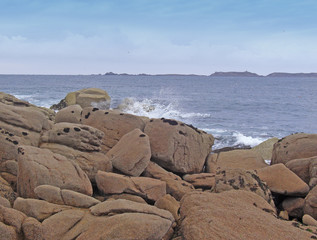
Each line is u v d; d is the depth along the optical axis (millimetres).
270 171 9297
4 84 94250
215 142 21250
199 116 33719
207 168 11891
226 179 8219
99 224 5473
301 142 11523
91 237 5289
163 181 8602
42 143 9383
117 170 9828
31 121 9539
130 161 9625
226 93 73188
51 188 6438
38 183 6965
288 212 8438
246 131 25766
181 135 11445
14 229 5352
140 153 9758
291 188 8617
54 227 5520
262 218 5629
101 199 7867
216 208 5969
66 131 9484
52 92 61406
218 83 143250
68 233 5508
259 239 5051
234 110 39812
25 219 5578
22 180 7199
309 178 9789
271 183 8914
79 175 7598
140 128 12195
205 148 12141
